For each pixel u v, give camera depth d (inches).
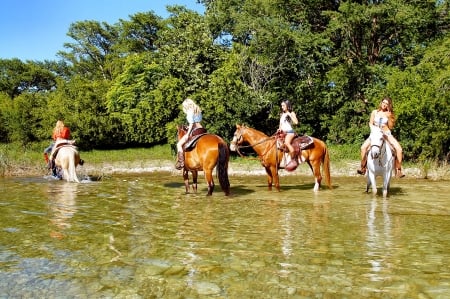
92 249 231.8
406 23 1070.4
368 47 1201.4
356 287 176.4
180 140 448.8
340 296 167.5
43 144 1195.3
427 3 1080.8
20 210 352.8
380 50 1221.7
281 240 251.0
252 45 1125.1
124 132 1222.9
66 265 204.5
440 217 324.8
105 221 307.4
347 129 1133.7
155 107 1103.0
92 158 1095.0
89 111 1218.0
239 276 189.3
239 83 1039.6
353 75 1123.9
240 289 174.7
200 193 472.1
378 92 1043.9
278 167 491.5
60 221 306.7
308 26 1179.3
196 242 246.2
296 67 1144.8
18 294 170.1
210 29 1277.1
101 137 1206.3
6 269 198.4
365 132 1085.8
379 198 430.3
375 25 1111.6
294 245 239.5
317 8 1221.1
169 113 1095.6
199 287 177.0
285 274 191.8
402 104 875.4
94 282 182.5
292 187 550.9
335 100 1159.0
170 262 209.0
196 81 1083.9
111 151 1206.3
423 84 885.2
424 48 1101.7
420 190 508.4
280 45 1103.6
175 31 1181.7
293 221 308.5
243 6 1241.4
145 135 1168.2
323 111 1217.4
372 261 210.1
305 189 519.2
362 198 430.3
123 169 966.4
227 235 263.3
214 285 179.2
